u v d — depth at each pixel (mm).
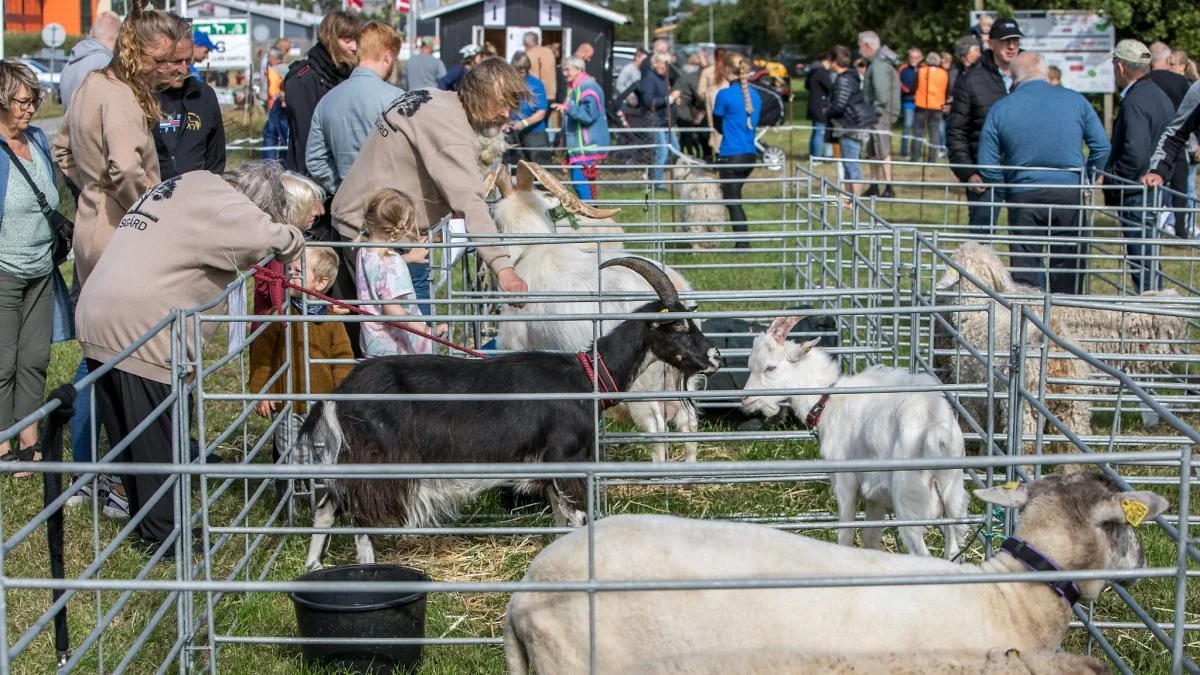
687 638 3426
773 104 22047
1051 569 3516
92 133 5832
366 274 6582
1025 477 4750
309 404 5996
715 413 8141
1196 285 11750
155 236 5270
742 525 3629
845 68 18156
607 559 3516
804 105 44562
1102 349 8344
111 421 5477
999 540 5680
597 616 3480
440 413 5422
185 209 5281
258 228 5254
